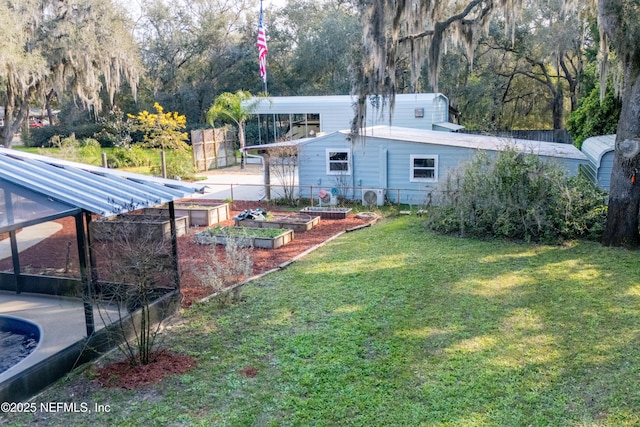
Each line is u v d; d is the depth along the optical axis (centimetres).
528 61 3023
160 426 456
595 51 1925
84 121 3647
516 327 645
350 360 570
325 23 3753
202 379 536
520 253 974
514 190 1083
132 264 629
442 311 704
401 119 2498
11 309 750
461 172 1183
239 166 2853
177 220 1224
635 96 940
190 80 3978
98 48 2420
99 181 702
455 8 1375
